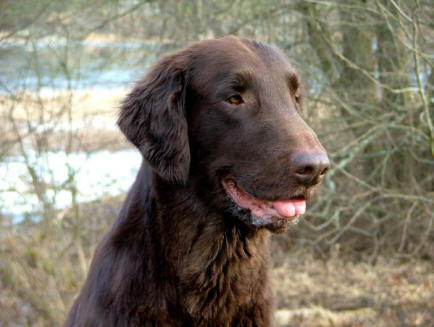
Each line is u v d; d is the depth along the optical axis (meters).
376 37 7.24
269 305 3.11
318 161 2.57
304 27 7.70
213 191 2.92
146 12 8.95
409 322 5.86
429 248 7.77
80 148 7.54
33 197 6.71
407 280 7.01
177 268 2.88
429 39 5.98
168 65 3.04
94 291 2.94
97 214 7.69
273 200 2.73
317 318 6.05
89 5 7.98
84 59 9.17
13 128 6.62
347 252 8.22
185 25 8.55
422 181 7.88
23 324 5.98
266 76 2.89
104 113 8.02
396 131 7.52
